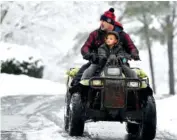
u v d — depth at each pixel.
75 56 96.69
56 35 93.56
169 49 87.19
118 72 16.42
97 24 97.56
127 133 19.38
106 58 17.23
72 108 17.05
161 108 26.83
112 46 17.66
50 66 87.50
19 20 81.62
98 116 16.75
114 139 17.61
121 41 18.36
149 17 78.88
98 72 17.44
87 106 16.89
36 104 30.73
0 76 46.97
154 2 76.94
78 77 18.58
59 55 93.69
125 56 17.33
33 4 86.19
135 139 17.62
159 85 111.06
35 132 18.83
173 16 81.62
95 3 98.12
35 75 51.38
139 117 16.72
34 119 23.58
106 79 16.19
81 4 97.50
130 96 17.47
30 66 50.97
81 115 16.95
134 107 17.81
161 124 21.83
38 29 88.19
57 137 17.41
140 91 17.11
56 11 93.25
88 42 18.41
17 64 50.25
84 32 97.06
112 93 16.14
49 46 92.19
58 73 87.50
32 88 45.09
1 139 17.17
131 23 94.06
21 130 19.61
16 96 35.72
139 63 112.62
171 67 87.56
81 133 17.44
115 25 18.48
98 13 97.88
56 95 36.41
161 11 77.38
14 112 27.23
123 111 16.47
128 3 78.38
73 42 96.44
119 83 16.17
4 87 44.28
